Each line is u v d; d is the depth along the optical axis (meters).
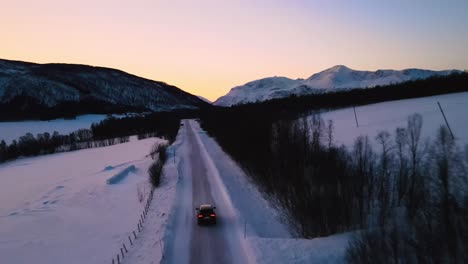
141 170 63.22
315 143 45.28
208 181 49.84
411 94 102.00
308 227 29.55
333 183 31.69
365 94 117.62
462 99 73.19
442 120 50.25
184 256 25.50
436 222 23.25
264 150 50.00
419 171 29.05
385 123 58.06
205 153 76.81
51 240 31.50
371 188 30.72
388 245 22.23
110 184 51.59
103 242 29.67
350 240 25.03
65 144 121.31
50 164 81.62
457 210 22.78
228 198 40.00
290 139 48.88
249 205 37.81
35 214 39.44
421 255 20.77
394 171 32.19
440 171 26.36
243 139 62.25
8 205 45.59
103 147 110.69
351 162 36.44
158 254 24.88
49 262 26.98
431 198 25.91
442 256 20.20
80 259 26.81
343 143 47.75
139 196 43.69
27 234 33.34
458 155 30.38
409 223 25.12
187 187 46.53
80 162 80.88
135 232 31.05
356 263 21.75
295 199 34.06
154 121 161.50
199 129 147.00
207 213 31.39
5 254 28.89
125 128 147.50
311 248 24.52
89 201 43.69
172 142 97.62
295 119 72.94
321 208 29.23
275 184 41.88
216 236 28.95
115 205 41.25
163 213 34.84
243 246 26.73
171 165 60.84
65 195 47.88
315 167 37.25
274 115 80.38
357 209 28.86
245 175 52.78
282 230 31.27
